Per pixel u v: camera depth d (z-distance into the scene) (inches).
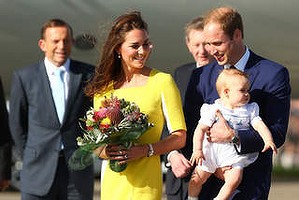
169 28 1771.7
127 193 777.6
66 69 1077.8
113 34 775.1
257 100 768.9
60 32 1070.4
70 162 789.9
